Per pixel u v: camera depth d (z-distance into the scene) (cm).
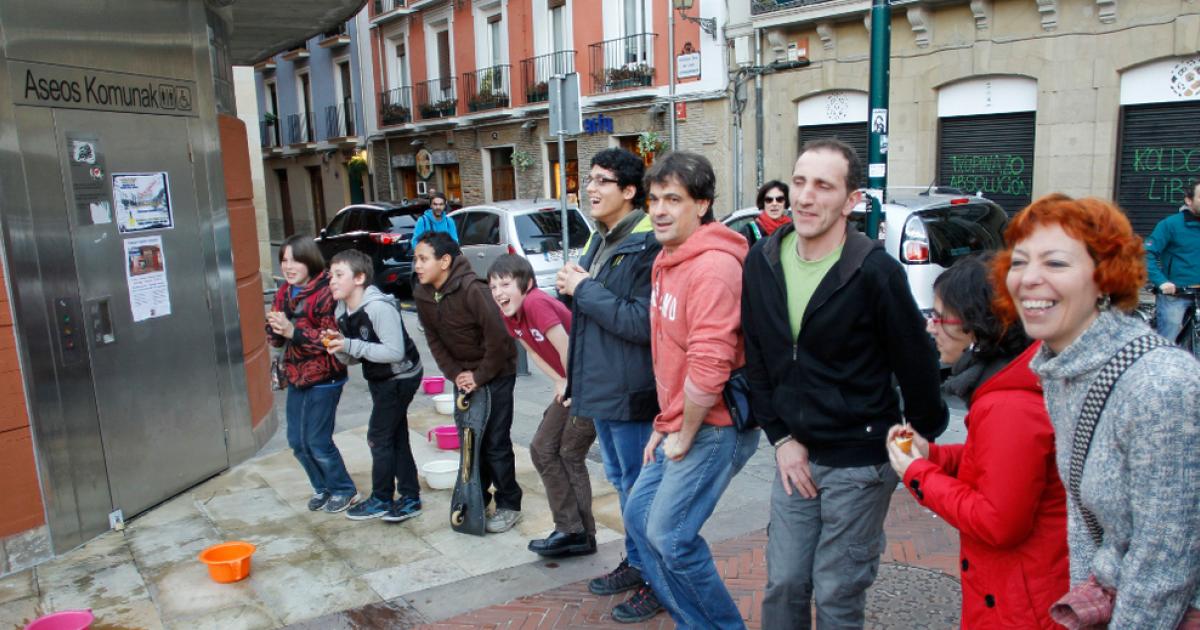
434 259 413
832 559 259
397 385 453
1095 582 170
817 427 251
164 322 513
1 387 411
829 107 1417
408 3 2383
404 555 427
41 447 426
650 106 1689
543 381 819
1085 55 1101
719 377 270
